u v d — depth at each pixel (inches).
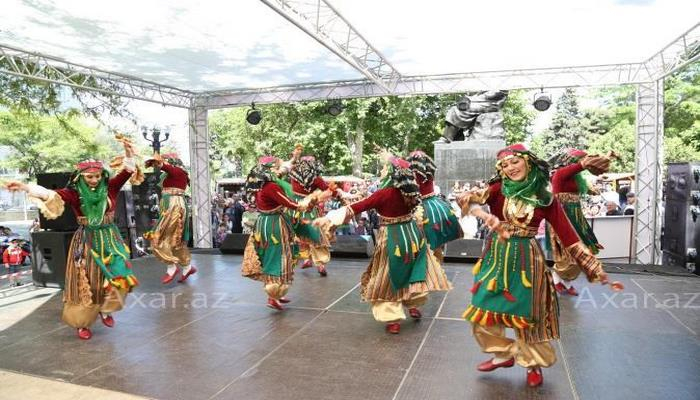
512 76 313.9
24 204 817.5
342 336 149.9
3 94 354.0
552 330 106.1
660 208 297.6
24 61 259.9
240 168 991.0
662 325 155.3
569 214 178.9
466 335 148.6
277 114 726.5
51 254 224.4
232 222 386.0
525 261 104.7
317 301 191.5
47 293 216.1
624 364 124.6
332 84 333.7
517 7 209.8
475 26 230.2
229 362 130.7
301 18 211.0
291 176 227.3
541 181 103.6
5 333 159.3
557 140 903.1
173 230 223.8
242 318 170.4
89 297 145.5
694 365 123.6
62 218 225.8
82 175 147.0
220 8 200.1
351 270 252.5
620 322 158.4
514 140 825.5
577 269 183.2
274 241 174.2
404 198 145.1
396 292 149.3
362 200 144.1
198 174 363.9
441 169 346.9
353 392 111.7
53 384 119.3
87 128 463.8
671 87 669.9
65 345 146.6
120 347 143.9
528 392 110.0
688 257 249.8
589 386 112.3
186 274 232.2
